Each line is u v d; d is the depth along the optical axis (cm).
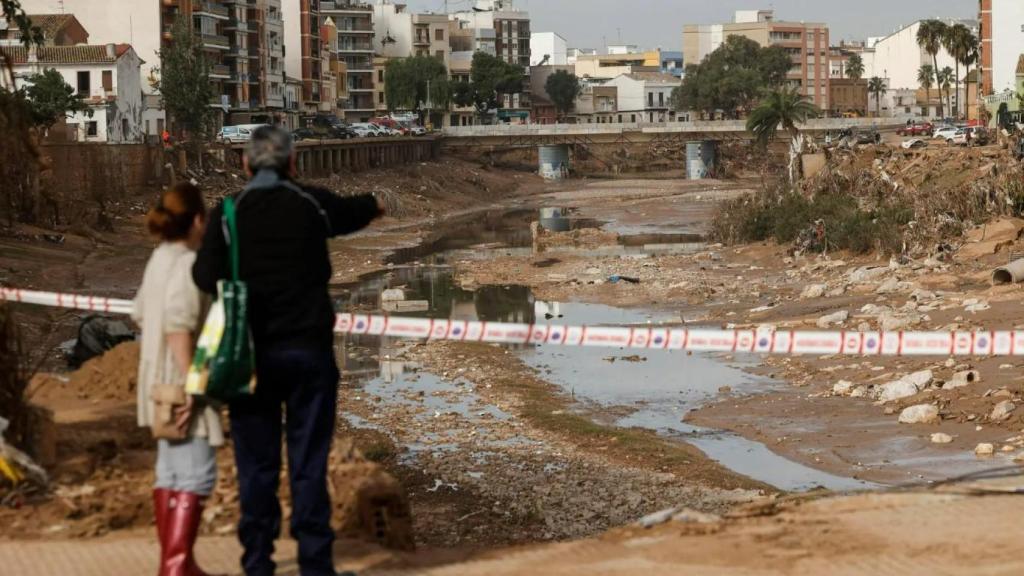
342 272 5906
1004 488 1111
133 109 9394
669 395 2897
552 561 855
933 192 5512
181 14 10131
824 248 5475
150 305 773
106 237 5956
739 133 14000
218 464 1016
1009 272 3806
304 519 757
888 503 979
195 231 791
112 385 1363
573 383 3078
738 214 6756
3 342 1036
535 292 5009
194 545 848
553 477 2086
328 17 16988
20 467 975
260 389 743
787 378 2986
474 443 2397
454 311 4569
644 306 4491
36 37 2945
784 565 817
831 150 7181
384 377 3184
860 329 3441
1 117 1290
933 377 2658
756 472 2156
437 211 10512
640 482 2055
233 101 12312
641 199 11200
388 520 923
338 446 1001
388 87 16950
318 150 10719
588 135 14362
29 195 4328
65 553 866
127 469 1043
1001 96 10862
